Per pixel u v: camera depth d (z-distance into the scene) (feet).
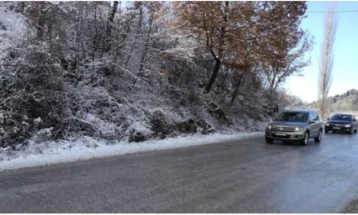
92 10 48.96
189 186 25.25
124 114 49.32
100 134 44.24
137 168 30.81
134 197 21.95
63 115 41.81
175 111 61.57
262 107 102.94
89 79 48.03
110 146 41.88
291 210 20.70
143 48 56.70
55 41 41.93
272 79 111.04
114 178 26.71
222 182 26.94
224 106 81.30
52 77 40.42
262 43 67.15
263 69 82.94
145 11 54.39
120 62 53.67
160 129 53.93
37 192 22.21
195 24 63.62
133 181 26.00
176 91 65.62
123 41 52.34
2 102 36.50
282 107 122.11
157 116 54.90
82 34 48.60
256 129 85.71
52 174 27.09
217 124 71.77
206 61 78.28
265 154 43.09
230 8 64.64
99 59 49.55
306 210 20.85
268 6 68.18
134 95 55.16
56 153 35.29
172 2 60.34
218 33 66.33
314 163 37.81
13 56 38.75
